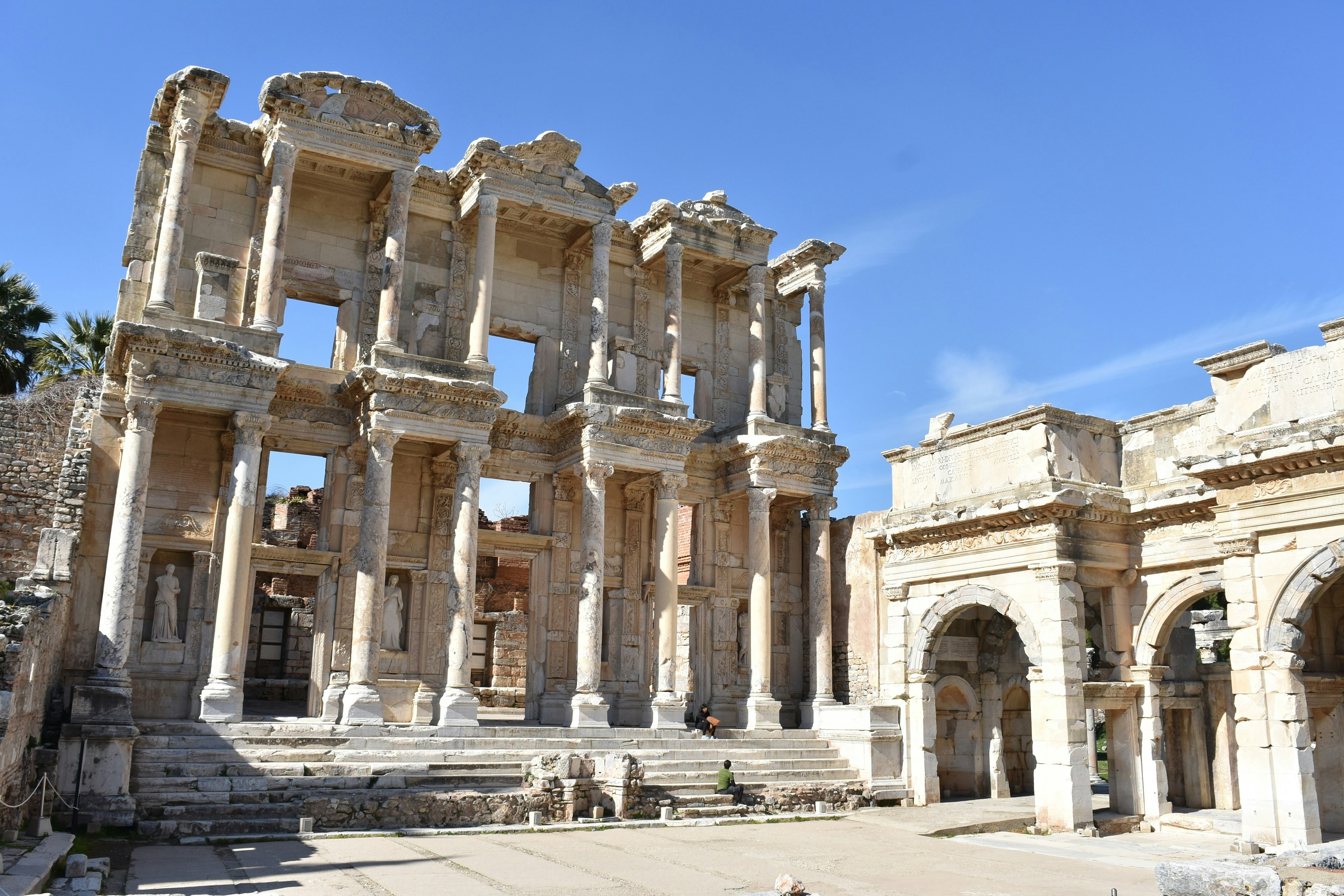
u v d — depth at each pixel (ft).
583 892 57.16
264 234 111.86
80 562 98.22
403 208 111.34
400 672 111.24
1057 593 96.43
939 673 117.91
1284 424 82.02
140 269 106.73
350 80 109.40
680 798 93.97
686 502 131.64
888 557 116.78
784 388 140.36
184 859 64.90
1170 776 111.96
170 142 110.01
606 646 124.67
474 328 113.39
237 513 96.73
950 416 114.73
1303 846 76.48
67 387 107.34
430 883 58.18
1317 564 78.13
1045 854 78.69
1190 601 97.35
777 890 48.44
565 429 120.57
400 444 113.60
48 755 75.41
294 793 81.61
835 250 139.74
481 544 117.19
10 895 45.55
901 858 74.74
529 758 97.60
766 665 123.13
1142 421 103.04
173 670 100.78
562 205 120.47
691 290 139.64
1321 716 86.02
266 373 99.19
